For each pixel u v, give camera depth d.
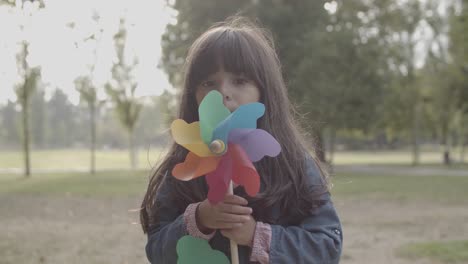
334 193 12.34
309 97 18.64
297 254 1.42
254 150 1.35
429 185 14.27
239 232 1.43
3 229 7.74
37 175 20.84
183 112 1.70
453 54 22.45
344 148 60.81
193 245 1.46
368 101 20.91
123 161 37.09
